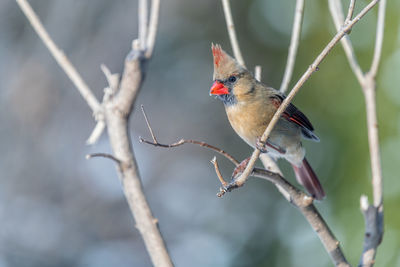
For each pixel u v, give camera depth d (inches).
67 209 461.7
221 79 269.6
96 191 470.6
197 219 508.7
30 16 221.3
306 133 301.0
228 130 536.4
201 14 544.1
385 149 346.9
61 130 472.7
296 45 241.4
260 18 533.3
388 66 364.5
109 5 494.0
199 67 540.4
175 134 523.5
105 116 206.7
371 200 349.4
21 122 465.7
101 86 489.4
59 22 483.2
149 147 519.5
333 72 422.0
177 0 541.3
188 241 498.9
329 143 405.1
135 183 195.3
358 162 372.2
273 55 527.5
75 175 470.6
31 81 470.9
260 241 493.0
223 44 542.6
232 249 493.4
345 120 394.6
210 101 535.8
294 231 472.1
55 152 469.4
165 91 530.3
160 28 538.6
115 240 467.2
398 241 323.0
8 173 454.3
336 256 198.4
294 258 452.4
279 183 194.4
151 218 191.8
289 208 490.6
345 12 398.9
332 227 368.5
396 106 354.0
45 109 470.9
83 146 475.2
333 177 388.5
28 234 443.8
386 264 321.7
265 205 512.4
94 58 491.5
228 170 528.1
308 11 456.8
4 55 471.8
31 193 454.9
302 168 288.0
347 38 227.9
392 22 370.6
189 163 523.2
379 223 203.8
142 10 220.4
